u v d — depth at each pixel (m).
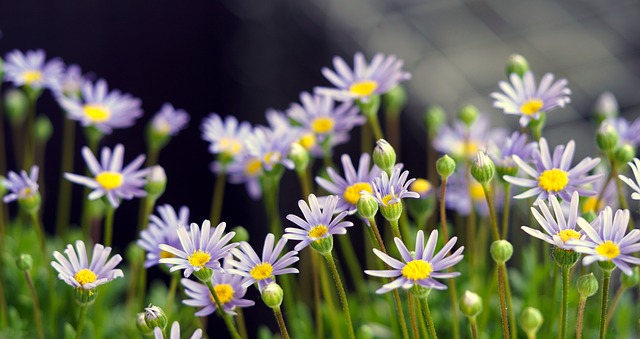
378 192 0.81
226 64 1.52
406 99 1.22
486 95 1.22
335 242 1.18
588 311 0.96
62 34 1.69
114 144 1.60
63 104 0.98
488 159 0.83
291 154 0.91
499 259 0.81
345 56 1.32
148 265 0.87
